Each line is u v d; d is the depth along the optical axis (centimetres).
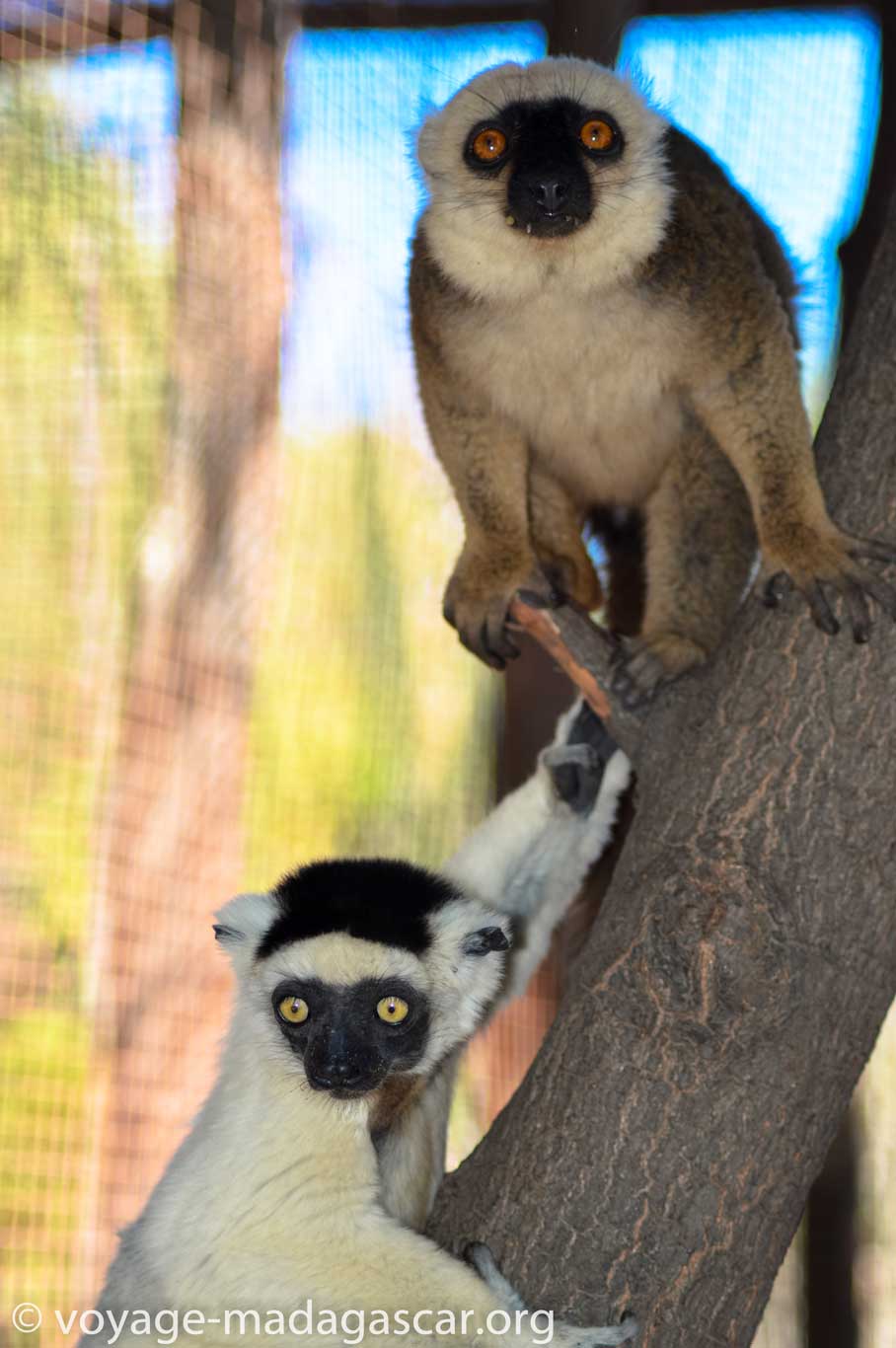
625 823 548
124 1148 763
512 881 512
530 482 588
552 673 883
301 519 954
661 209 523
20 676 801
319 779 954
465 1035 480
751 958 384
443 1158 501
